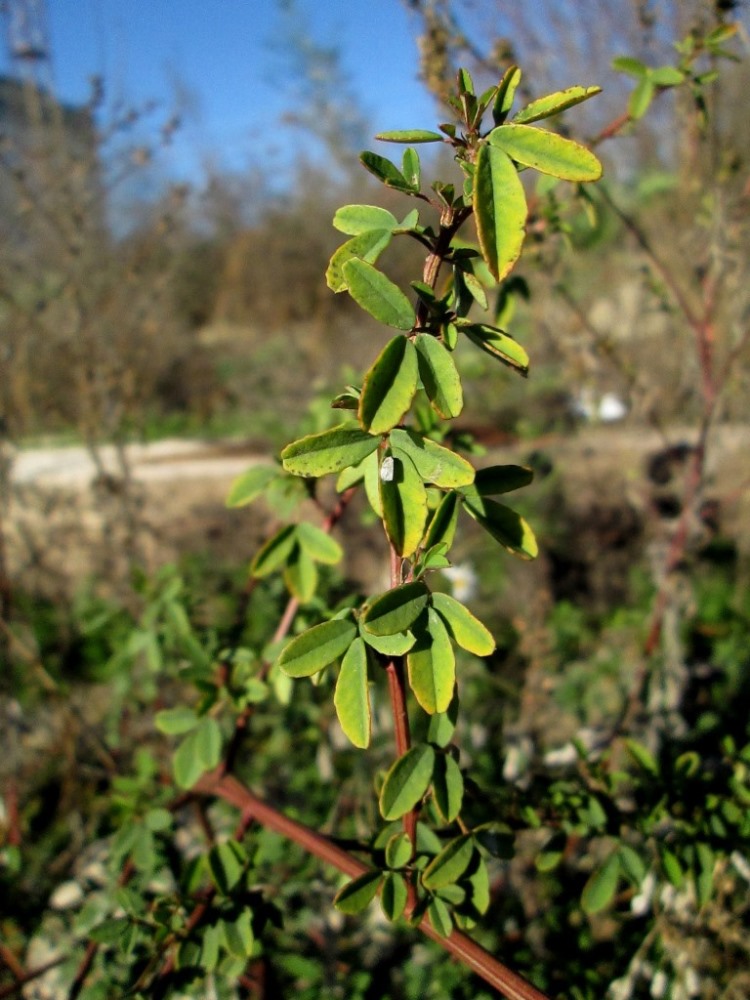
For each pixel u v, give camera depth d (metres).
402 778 0.16
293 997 0.28
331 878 0.30
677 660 0.40
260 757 0.43
